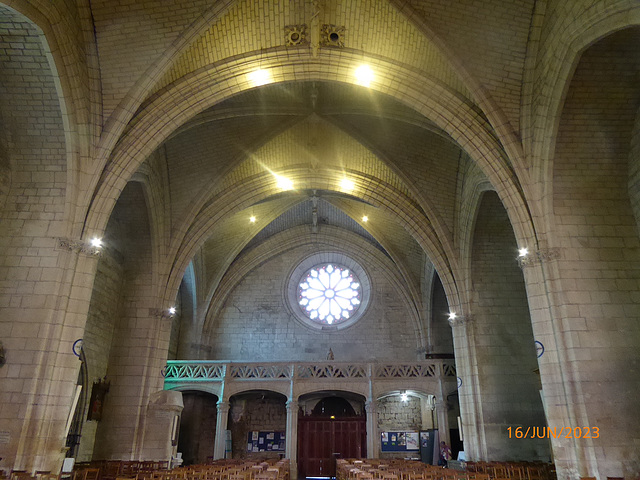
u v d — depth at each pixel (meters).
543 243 13.71
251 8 14.67
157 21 13.99
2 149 13.75
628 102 13.42
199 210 21.72
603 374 12.39
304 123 21.38
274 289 30.86
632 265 13.48
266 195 23.70
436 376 24.31
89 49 13.91
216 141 21.02
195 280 27.98
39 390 11.91
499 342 20.88
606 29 11.26
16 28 11.70
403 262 29.02
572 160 14.23
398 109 19.41
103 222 13.89
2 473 11.03
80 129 13.63
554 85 13.40
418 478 12.30
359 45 15.83
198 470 12.91
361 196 23.69
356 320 29.86
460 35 14.52
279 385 24.11
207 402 28.16
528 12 13.82
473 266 21.86
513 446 19.41
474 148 15.62
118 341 20.20
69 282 12.98
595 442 11.77
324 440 26.59
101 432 18.81
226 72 15.74
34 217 13.52
